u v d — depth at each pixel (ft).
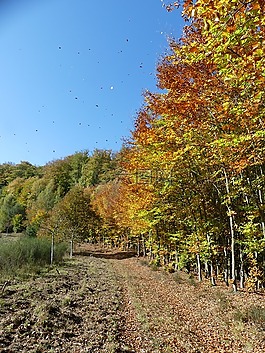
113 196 148.05
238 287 53.36
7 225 175.73
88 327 27.09
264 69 18.76
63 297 35.99
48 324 25.79
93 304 35.53
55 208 127.85
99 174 227.81
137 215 65.31
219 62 19.70
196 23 21.54
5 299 31.68
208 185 56.80
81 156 253.85
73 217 118.52
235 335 27.66
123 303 39.22
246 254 58.29
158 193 55.31
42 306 29.60
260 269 50.29
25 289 37.63
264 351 23.45
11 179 277.03
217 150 35.70
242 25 14.69
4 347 20.40
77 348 22.18
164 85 36.63
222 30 15.06
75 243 130.72
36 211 157.99
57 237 108.88
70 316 29.07
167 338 26.63
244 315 32.14
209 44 17.53
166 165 47.26
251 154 32.53
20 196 220.84
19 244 67.67
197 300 43.57
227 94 29.89
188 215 59.57
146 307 37.37
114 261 115.14
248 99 25.41
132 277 65.98
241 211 53.36
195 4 14.32
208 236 55.57
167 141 41.01
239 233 54.24
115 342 24.29
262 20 14.32
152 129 43.50
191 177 53.83
